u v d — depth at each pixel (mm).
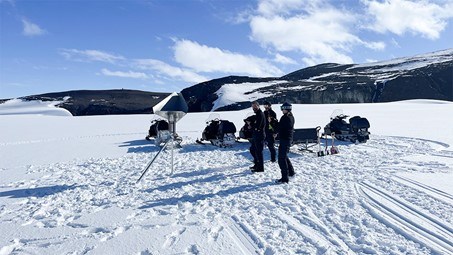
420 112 38000
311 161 10773
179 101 9047
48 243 4832
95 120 38250
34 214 6156
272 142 10766
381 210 5801
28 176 9641
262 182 8156
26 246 4754
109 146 16234
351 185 7520
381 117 31719
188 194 7270
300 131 12180
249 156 12266
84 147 16031
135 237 5000
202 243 4746
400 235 4832
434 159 10383
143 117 42656
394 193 6711
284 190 7352
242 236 4965
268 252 4445
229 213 5965
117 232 5207
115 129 26156
